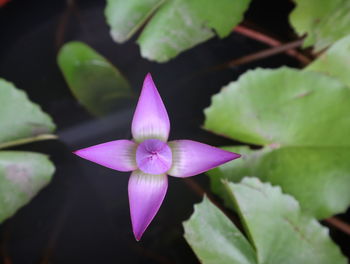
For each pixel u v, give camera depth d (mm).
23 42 703
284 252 488
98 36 700
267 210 496
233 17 570
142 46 569
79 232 608
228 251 486
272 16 674
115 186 623
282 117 539
